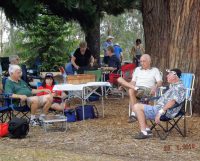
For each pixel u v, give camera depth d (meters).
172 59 12.12
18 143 9.05
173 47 12.11
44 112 10.72
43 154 8.01
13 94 10.45
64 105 11.34
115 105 13.77
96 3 18.66
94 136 9.55
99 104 13.98
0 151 8.30
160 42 13.87
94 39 23.12
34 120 10.70
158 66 13.77
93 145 8.82
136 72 11.29
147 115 9.27
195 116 11.54
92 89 11.89
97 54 23.22
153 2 14.11
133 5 19.72
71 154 8.05
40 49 30.48
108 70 16.22
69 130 10.23
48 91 10.98
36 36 30.28
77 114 11.36
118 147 8.65
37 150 8.37
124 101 14.59
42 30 30.12
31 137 9.57
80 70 14.95
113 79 15.44
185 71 11.90
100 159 7.71
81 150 8.46
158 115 8.99
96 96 14.34
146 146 8.69
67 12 18.83
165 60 13.70
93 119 11.50
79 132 9.99
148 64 11.17
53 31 30.27
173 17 12.12
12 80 10.87
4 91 10.88
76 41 31.95
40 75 18.88
